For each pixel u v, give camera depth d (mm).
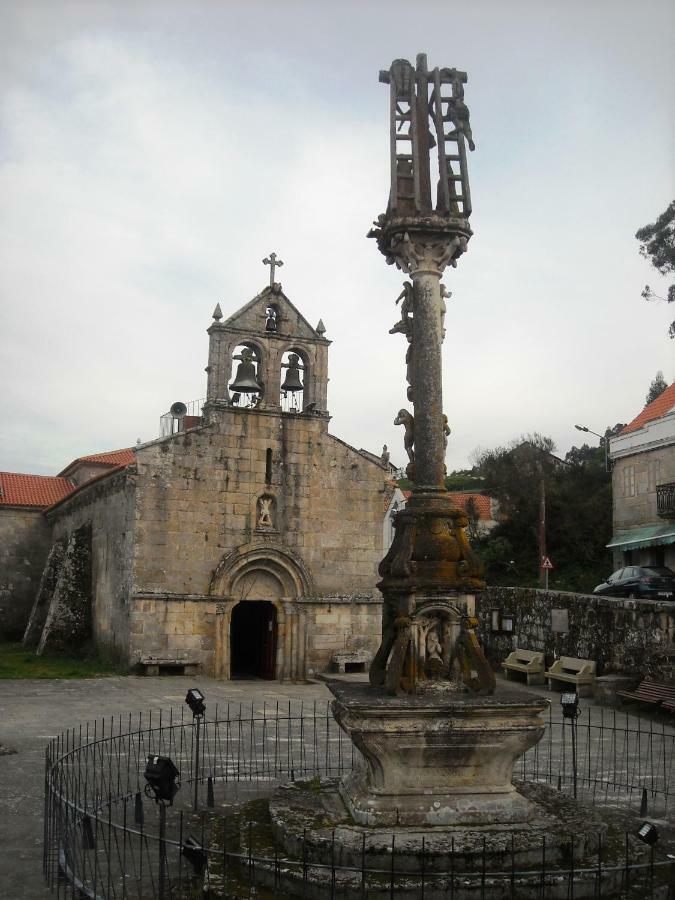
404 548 10477
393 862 7824
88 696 23297
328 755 15148
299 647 30156
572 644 26625
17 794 12602
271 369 31266
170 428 36500
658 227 39531
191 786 13117
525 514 48125
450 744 9438
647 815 11469
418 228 11242
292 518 30859
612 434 45438
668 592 30859
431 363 11172
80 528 35031
